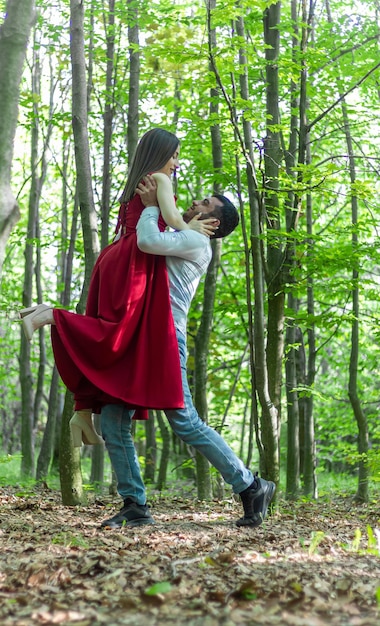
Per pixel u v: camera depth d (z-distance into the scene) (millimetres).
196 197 11125
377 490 12055
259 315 5461
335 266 7406
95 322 3836
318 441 17281
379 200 11555
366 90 9617
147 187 4066
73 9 5742
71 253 10828
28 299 12031
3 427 19812
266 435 5512
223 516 4992
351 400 10016
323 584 2662
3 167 2805
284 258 6031
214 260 7590
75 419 4113
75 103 5777
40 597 2406
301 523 4887
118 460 4047
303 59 6777
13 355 15258
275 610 2281
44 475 11250
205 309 7613
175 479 13211
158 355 3914
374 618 2262
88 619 2133
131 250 3982
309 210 9562
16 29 2857
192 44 5949
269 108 6652
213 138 7820
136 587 2568
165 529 3973
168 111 9891
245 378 14008
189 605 2334
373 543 3602
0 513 4883
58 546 3311
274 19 6691
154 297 3979
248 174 5613
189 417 4047
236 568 2859
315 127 9891
